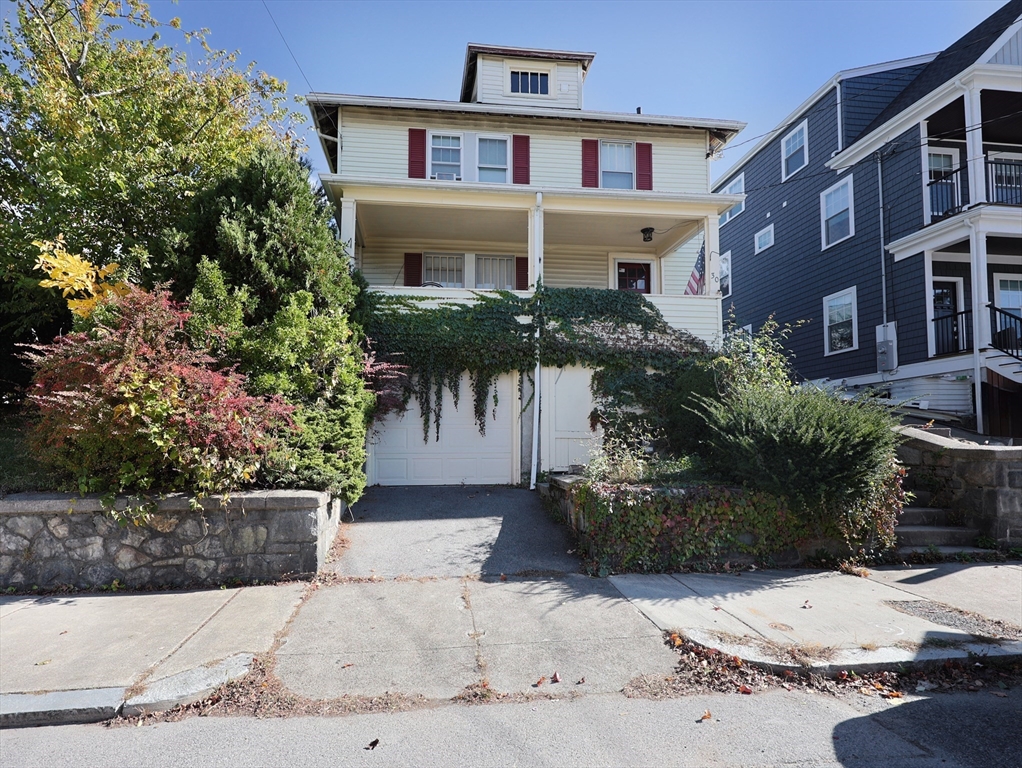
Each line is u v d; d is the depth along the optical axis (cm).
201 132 1148
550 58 1566
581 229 1356
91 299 662
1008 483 714
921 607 529
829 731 343
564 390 1087
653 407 1084
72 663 415
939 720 358
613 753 319
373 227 1342
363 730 343
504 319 1082
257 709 367
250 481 630
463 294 1091
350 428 764
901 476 700
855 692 393
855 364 1591
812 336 1778
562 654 439
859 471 640
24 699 367
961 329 1436
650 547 650
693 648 445
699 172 1504
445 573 631
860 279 1581
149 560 591
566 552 702
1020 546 705
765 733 340
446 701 376
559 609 526
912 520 748
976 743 331
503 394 1081
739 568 655
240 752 322
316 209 886
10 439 784
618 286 1507
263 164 826
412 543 720
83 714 359
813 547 680
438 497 932
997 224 1230
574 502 752
